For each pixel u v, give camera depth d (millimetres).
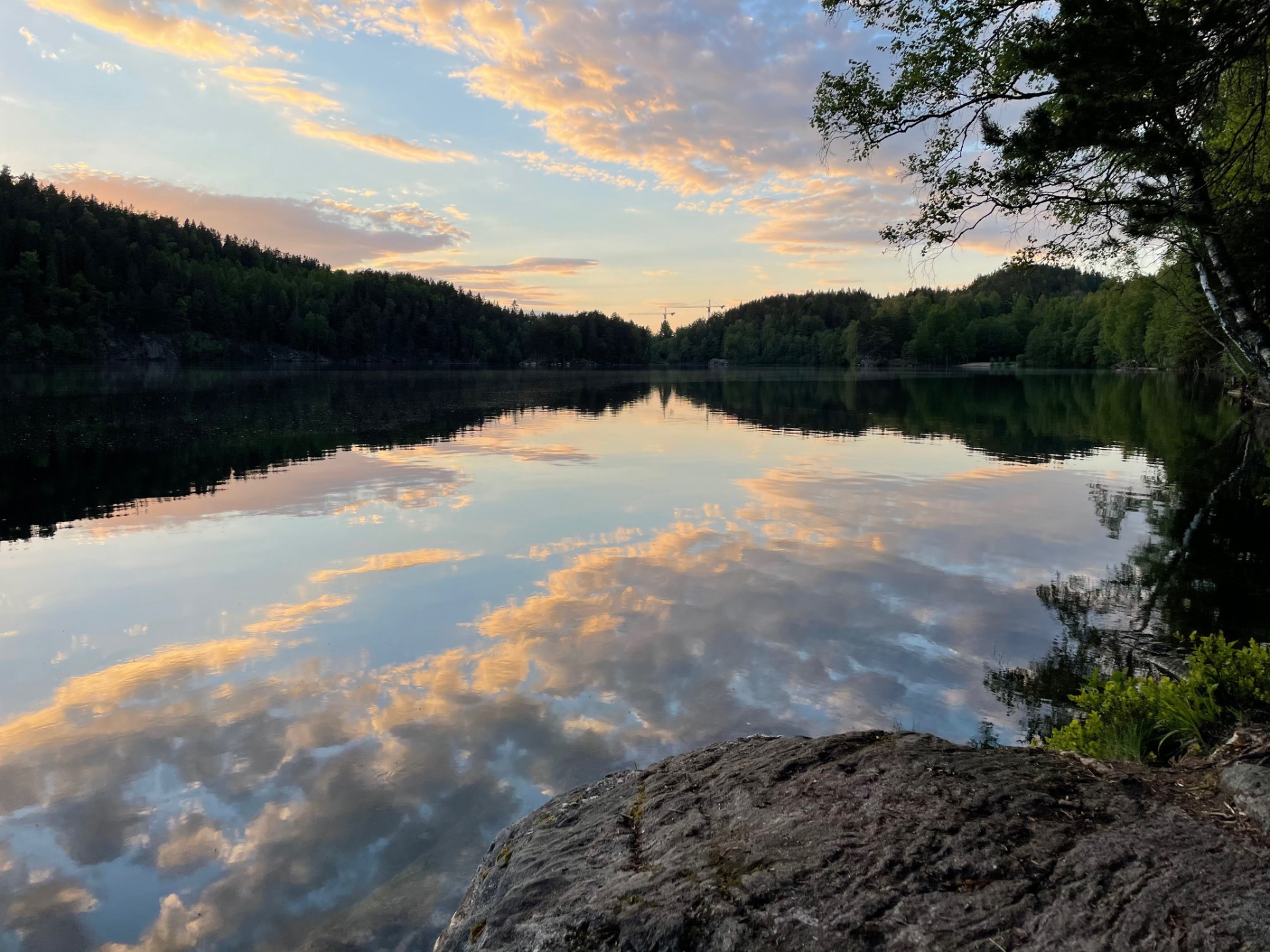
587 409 37156
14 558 9820
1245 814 2334
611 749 5113
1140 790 2568
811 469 17359
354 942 3465
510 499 13742
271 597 8297
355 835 4238
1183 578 8906
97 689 6086
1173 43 4691
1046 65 5219
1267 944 1754
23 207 112000
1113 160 6051
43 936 3516
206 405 34781
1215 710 3887
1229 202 6566
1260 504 13156
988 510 12781
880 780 2680
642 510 12750
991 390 52219
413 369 125000
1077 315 106938
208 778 4801
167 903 3717
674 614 7676
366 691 6016
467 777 4801
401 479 15922
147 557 9867
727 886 2203
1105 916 1906
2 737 5332
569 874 2576
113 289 110312
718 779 2977
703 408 37938
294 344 133250
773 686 6051
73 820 4375
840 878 2154
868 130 8156
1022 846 2225
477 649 6844
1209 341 36625
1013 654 6680
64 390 43719
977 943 1865
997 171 6754
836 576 8969
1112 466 17750
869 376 88688
